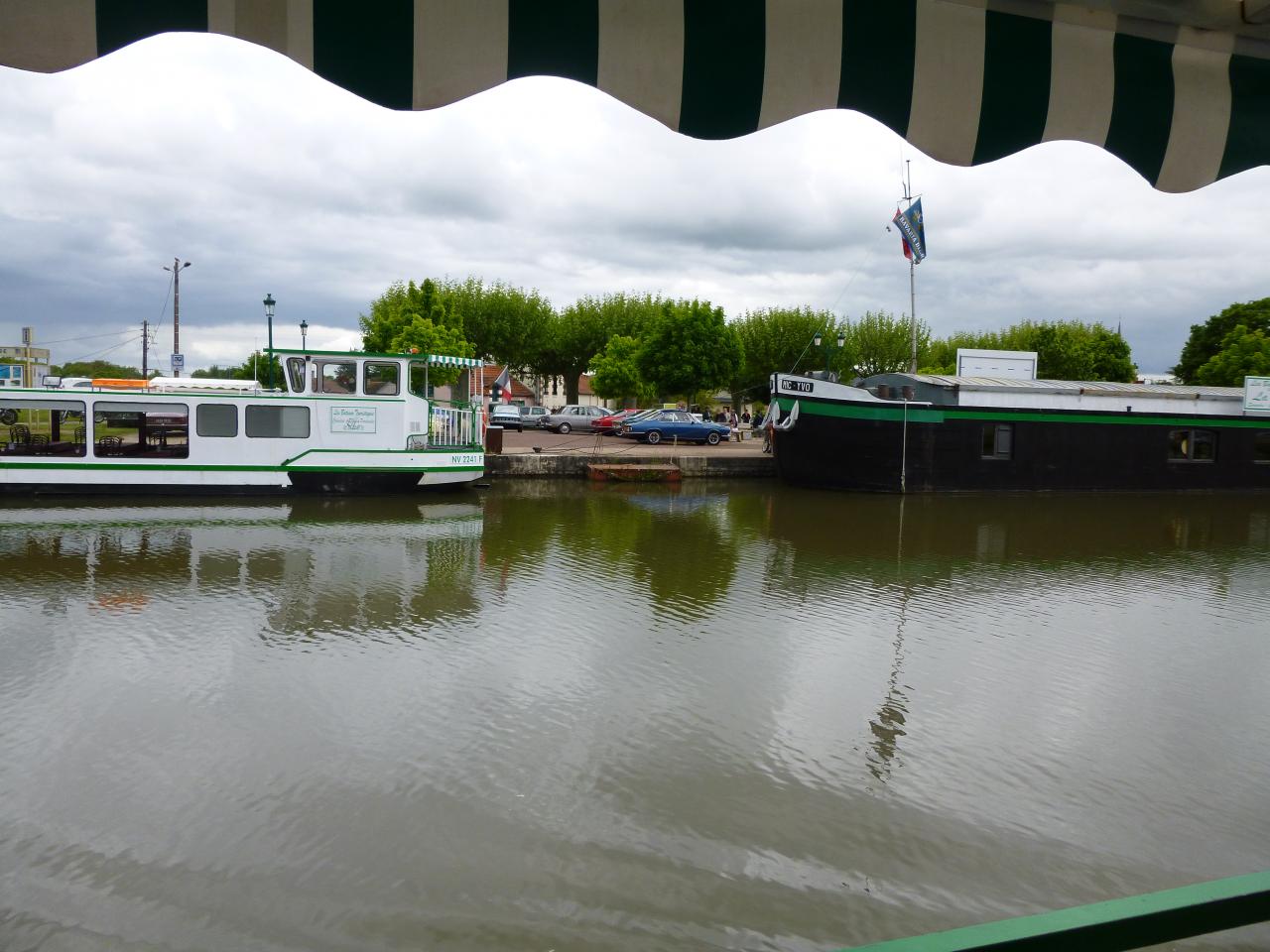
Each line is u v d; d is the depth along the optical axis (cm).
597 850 584
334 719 782
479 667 922
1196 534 1931
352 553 1505
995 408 2530
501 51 214
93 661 921
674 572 1409
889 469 2491
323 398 2150
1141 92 260
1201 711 847
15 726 755
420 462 2220
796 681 903
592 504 2231
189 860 561
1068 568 1523
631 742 748
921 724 802
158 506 2006
